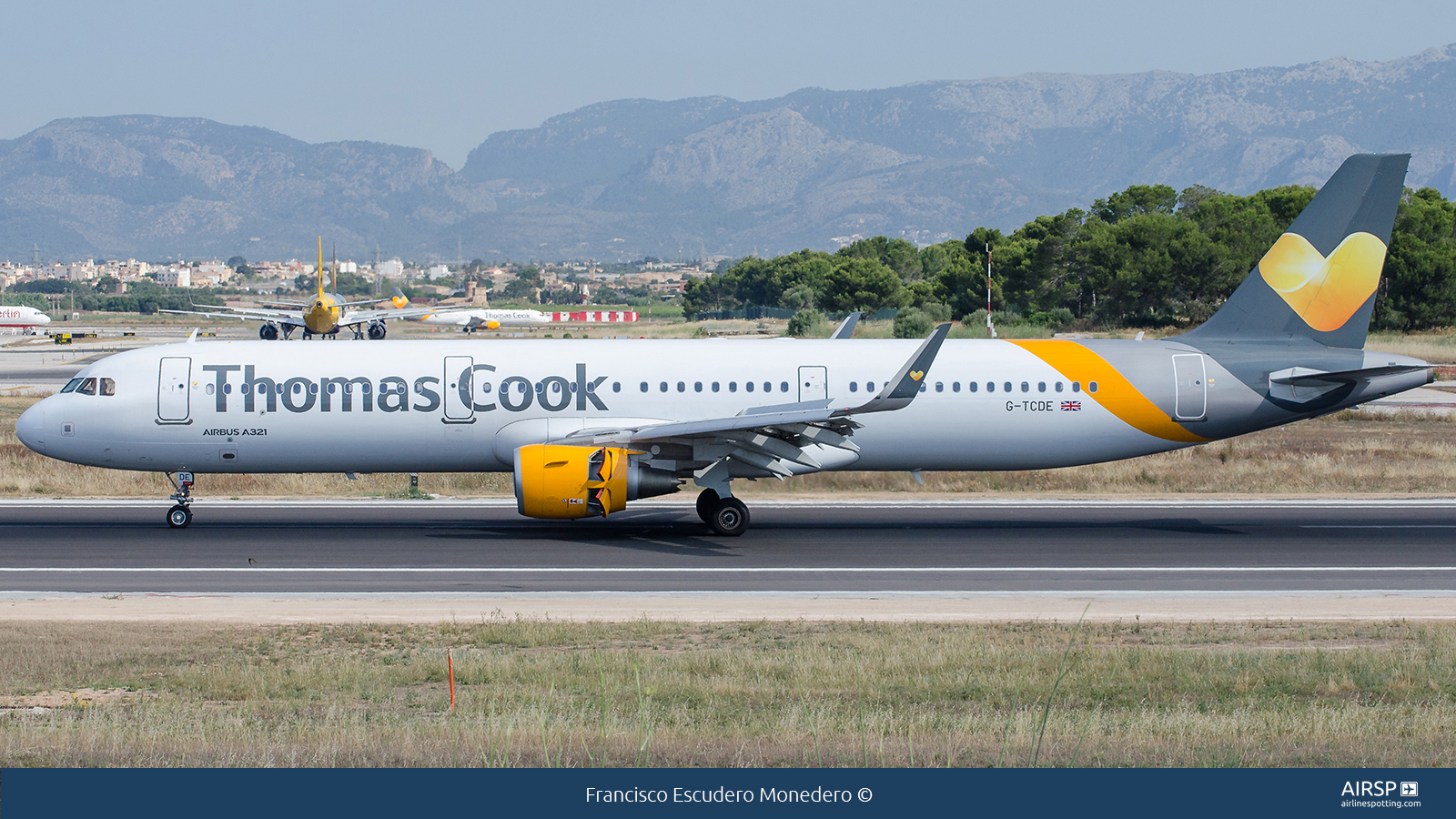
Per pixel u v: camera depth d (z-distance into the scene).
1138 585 79.12
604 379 101.06
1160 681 55.00
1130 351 103.75
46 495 119.75
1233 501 116.12
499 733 45.62
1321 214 104.25
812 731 46.28
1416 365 101.81
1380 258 103.88
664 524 102.25
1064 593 76.56
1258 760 42.81
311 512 108.81
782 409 101.44
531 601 74.25
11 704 51.88
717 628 66.38
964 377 102.06
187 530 99.44
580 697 52.25
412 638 64.50
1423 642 63.03
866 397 101.81
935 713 49.69
